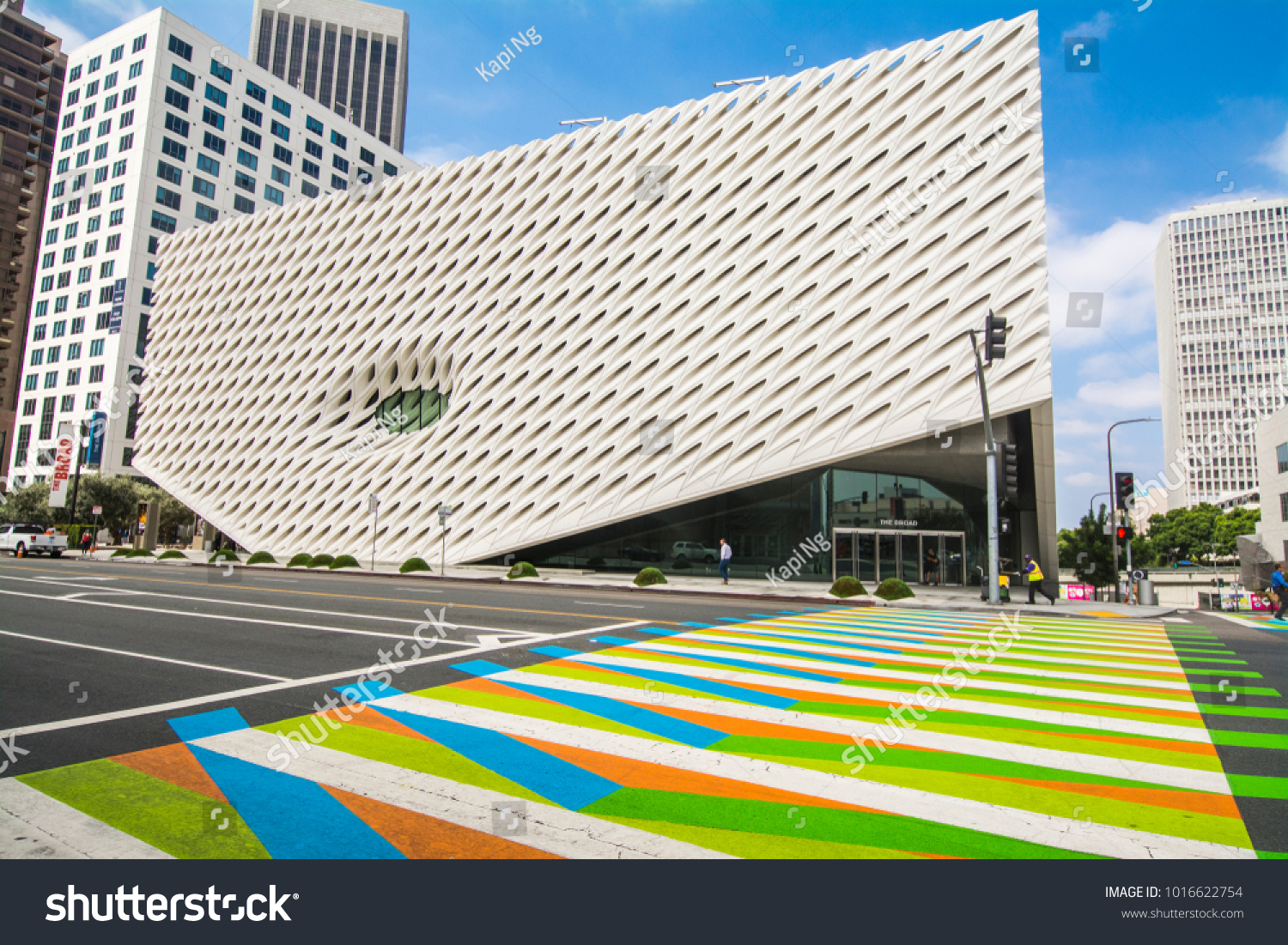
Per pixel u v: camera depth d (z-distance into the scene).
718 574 31.56
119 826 3.79
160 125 68.88
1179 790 4.55
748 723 5.98
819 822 3.95
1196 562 82.62
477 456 34.59
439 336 37.53
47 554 35.91
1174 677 8.53
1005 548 32.53
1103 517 40.28
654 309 31.70
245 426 43.53
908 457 27.47
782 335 28.70
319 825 3.82
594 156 34.84
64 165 72.19
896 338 26.69
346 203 42.94
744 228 30.38
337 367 40.72
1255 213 92.44
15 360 89.12
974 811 4.16
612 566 33.59
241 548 42.75
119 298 66.31
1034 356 24.61
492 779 4.54
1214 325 93.75
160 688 7.03
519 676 7.76
